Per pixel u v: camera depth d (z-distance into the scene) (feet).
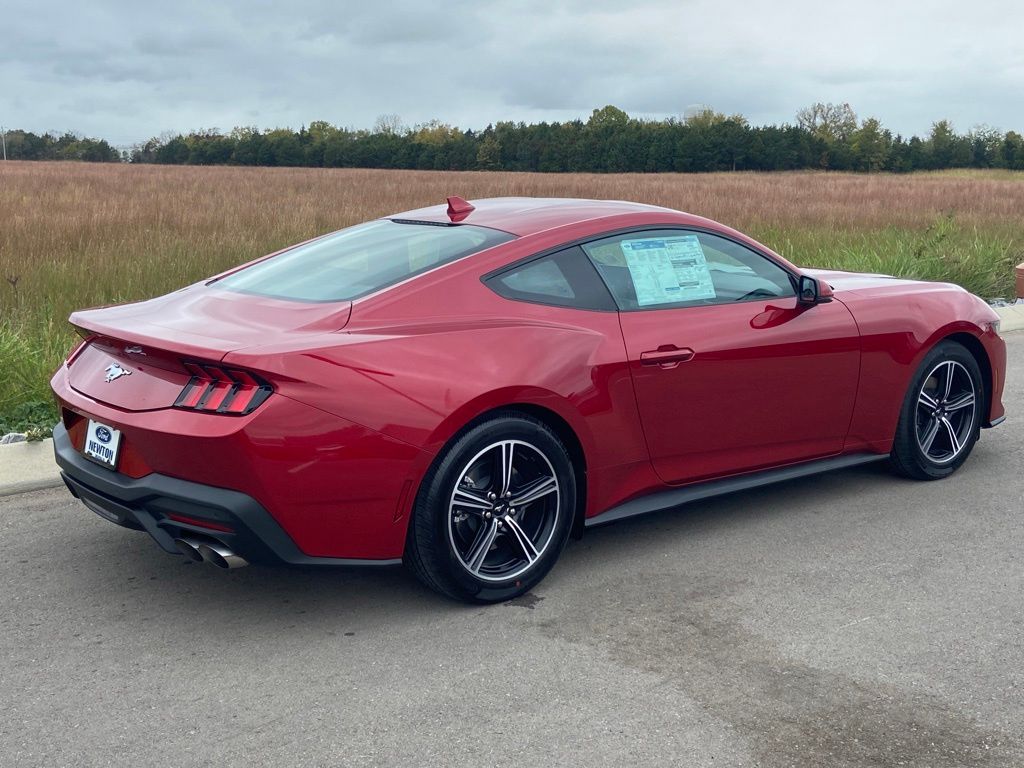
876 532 14.16
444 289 11.64
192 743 8.84
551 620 11.39
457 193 110.63
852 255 37.65
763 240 44.06
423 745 8.81
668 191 110.52
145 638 10.92
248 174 180.86
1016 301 34.91
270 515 10.19
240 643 10.81
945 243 40.60
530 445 11.61
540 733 9.00
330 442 10.23
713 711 9.39
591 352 12.14
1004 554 13.37
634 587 12.31
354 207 67.15
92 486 11.18
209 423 9.99
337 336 10.68
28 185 93.35
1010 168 375.86
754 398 13.74
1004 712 9.39
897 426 15.74
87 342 12.37
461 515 11.34
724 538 13.97
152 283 28.58
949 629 11.15
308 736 8.96
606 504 12.77
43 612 11.55
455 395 10.87
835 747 8.79
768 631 11.10
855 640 10.88
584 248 12.75
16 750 8.70
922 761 8.58
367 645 10.77
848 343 14.60
